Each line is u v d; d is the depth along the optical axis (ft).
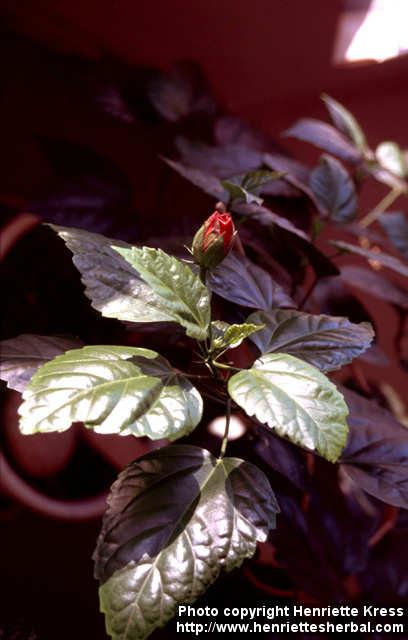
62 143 2.62
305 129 2.77
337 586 2.31
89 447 2.85
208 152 2.86
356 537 2.45
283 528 2.30
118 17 3.34
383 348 4.42
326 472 2.48
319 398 1.67
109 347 1.74
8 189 2.92
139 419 1.61
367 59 3.97
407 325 4.23
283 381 1.70
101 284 1.82
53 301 2.80
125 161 3.41
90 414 1.58
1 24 2.94
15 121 2.97
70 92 3.15
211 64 3.97
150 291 1.83
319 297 2.74
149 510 1.69
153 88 3.02
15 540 2.73
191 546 1.65
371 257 2.40
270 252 2.56
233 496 1.73
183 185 3.41
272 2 3.39
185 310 1.73
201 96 3.18
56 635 2.48
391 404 3.40
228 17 3.53
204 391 2.14
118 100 2.93
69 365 1.65
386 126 4.34
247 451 2.26
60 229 1.90
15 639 2.35
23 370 1.92
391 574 2.68
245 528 1.69
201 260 1.86
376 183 4.39
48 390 1.60
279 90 4.26
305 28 3.65
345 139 3.04
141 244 2.16
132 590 1.61
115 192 2.61
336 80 4.17
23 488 2.60
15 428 2.64
